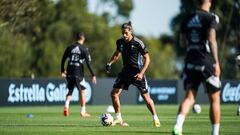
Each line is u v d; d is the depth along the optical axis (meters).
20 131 35.03
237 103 94.25
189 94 28.38
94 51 169.75
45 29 165.88
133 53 39.47
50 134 33.16
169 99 93.81
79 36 54.25
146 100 39.97
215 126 28.47
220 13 150.75
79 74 53.97
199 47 28.27
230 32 152.38
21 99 82.31
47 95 84.25
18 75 149.88
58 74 158.50
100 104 89.38
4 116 54.06
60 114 58.47
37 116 54.22
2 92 81.00
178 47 182.00
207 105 89.38
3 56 146.00
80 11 176.00
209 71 28.11
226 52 158.12
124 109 73.38
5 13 94.75
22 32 150.50
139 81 39.78
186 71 28.45
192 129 37.69
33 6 98.44
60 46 161.62
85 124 42.12
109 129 37.09
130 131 35.62
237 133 34.44
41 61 158.12
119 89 40.28
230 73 160.88
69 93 54.44
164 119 49.94
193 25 28.38
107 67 40.75
